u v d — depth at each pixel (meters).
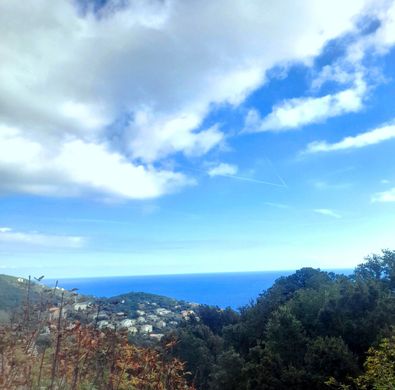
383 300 24.06
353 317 24.03
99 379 6.31
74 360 5.63
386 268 31.39
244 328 32.56
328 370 19.16
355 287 26.00
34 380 5.25
